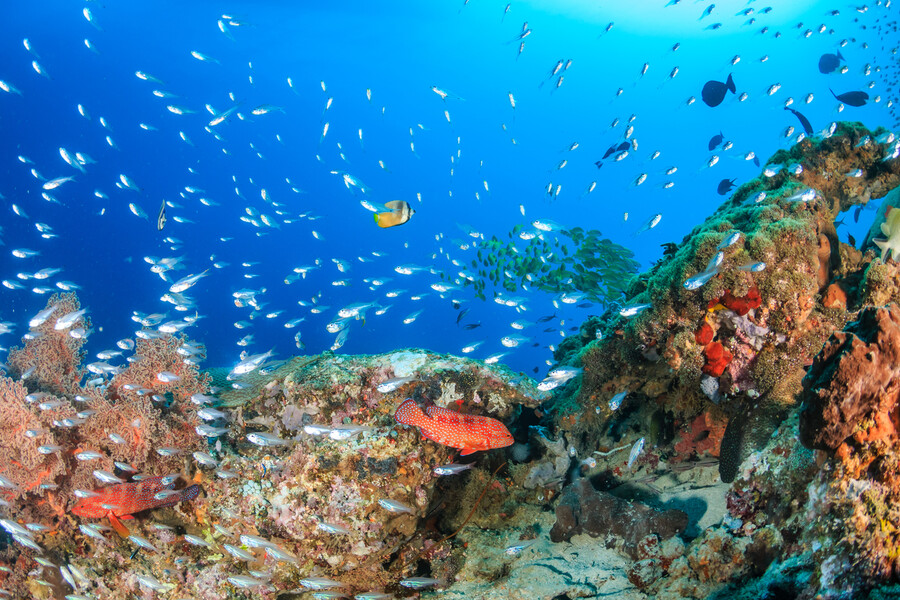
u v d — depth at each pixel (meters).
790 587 2.79
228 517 4.50
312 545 4.38
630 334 5.00
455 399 4.93
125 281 38.66
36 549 4.66
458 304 9.71
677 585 3.57
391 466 4.42
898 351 2.43
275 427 4.99
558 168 9.06
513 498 5.50
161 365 5.23
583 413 5.49
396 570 4.66
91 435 4.88
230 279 44.09
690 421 5.02
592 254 9.19
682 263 4.35
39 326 6.08
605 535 4.44
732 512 3.68
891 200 4.54
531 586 4.16
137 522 4.68
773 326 4.11
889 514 2.44
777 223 4.08
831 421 2.57
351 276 43.47
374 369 5.04
